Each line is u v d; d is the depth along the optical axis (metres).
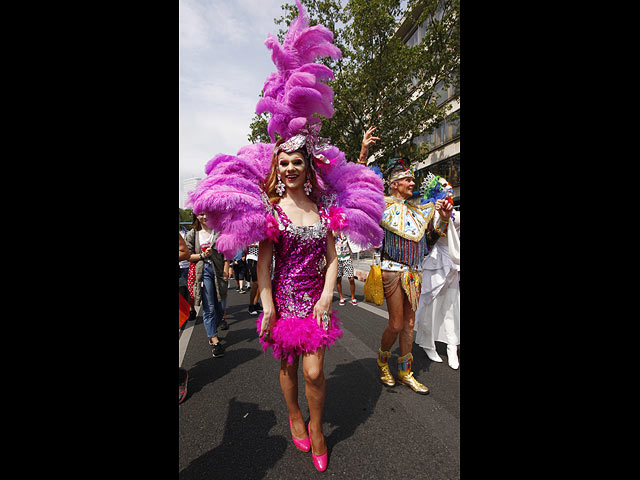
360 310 5.55
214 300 3.59
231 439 2.04
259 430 2.13
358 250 2.17
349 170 2.16
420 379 2.82
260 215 1.69
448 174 18.70
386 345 2.67
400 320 2.58
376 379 2.82
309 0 12.12
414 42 18.61
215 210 1.64
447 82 12.82
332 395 2.55
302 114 1.92
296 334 1.72
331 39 1.97
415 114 13.20
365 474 1.70
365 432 2.06
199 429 2.16
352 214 1.99
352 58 12.45
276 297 1.88
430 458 1.81
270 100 1.84
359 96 12.68
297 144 1.80
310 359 1.74
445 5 12.09
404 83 12.68
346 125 13.41
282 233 1.78
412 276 2.56
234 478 1.70
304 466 1.78
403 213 2.66
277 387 2.75
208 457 1.87
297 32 2.00
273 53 1.92
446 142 18.48
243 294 8.04
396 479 1.66
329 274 1.90
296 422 1.93
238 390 2.71
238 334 4.42
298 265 1.85
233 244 1.63
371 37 11.90
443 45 12.27
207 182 1.70
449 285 3.12
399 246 2.57
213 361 3.42
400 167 2.75
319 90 1.99
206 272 3.51
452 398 2.47
